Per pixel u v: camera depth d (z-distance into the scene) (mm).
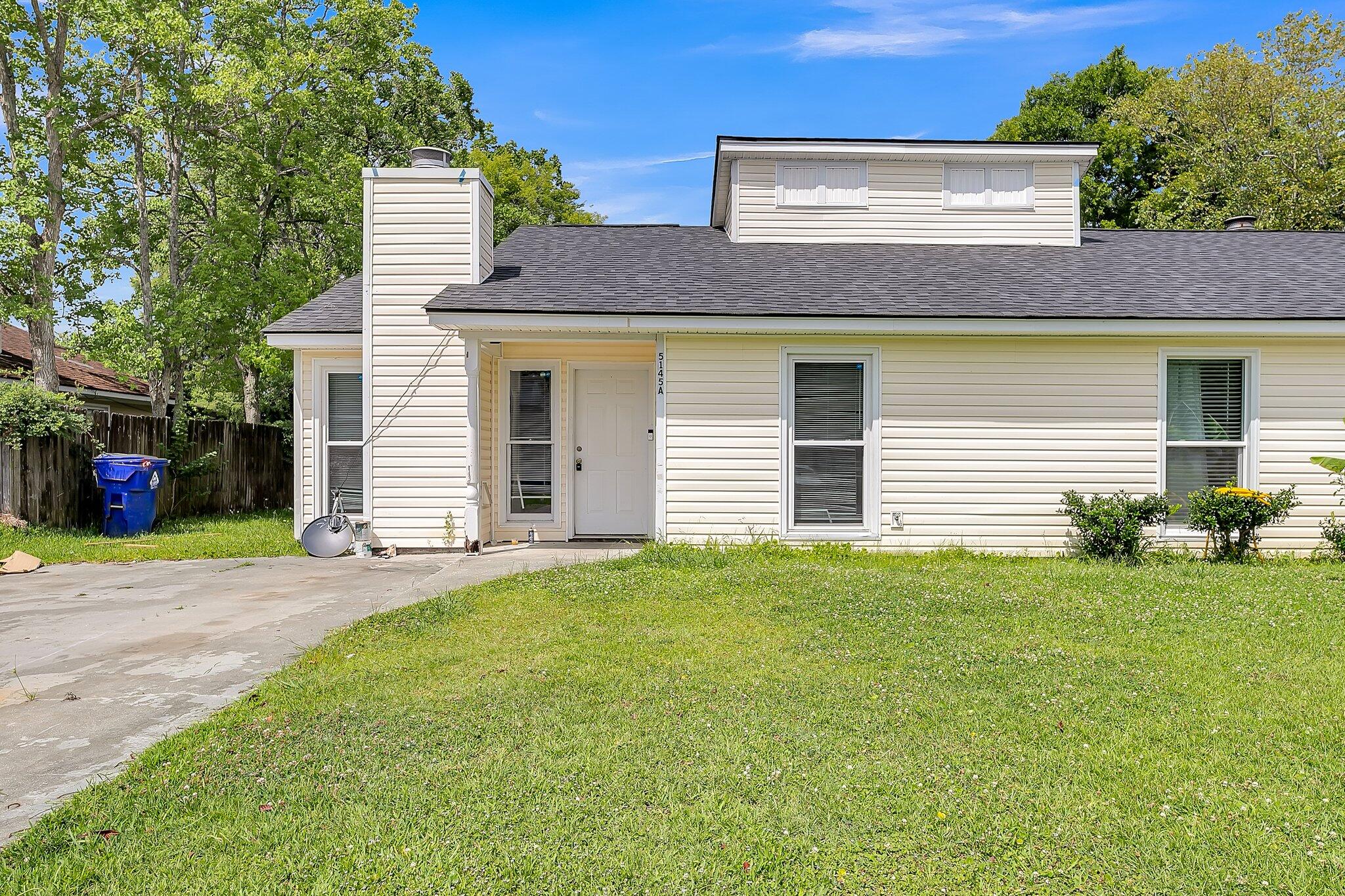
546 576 7652
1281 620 6133
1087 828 2998
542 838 2898
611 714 4098
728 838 2908
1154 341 9398
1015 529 9461
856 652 5246
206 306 16531
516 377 10719
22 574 8438
